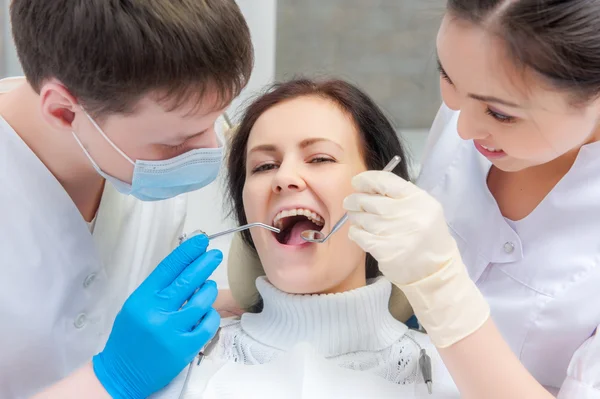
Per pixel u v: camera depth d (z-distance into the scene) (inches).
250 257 60.7
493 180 53.7
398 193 42.3
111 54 38.2
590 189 47.2
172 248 64.2
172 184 47.5
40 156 47.8
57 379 51.0
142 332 44.3
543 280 48.5
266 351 50.7
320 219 52.5
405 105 126.2
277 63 121.6
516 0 33.5
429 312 41.1
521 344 49.3
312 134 51.9
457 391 48.3
